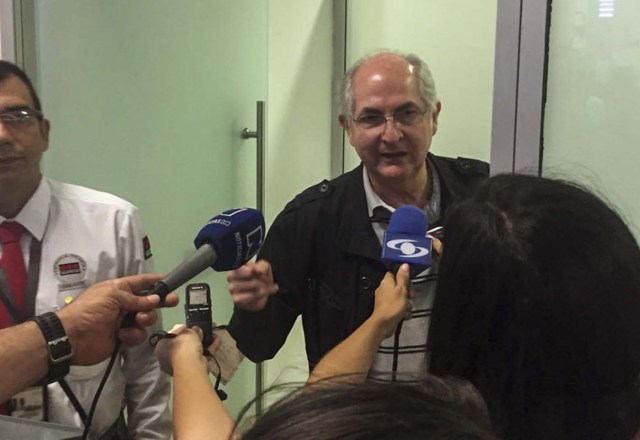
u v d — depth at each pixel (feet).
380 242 4.51
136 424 4.86
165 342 3.14
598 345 2.02
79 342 3.31
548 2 3.80
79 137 6.03
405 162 4.50
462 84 7.97
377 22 8.45
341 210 4.68
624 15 3.70
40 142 4.55
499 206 2.17
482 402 1.53
